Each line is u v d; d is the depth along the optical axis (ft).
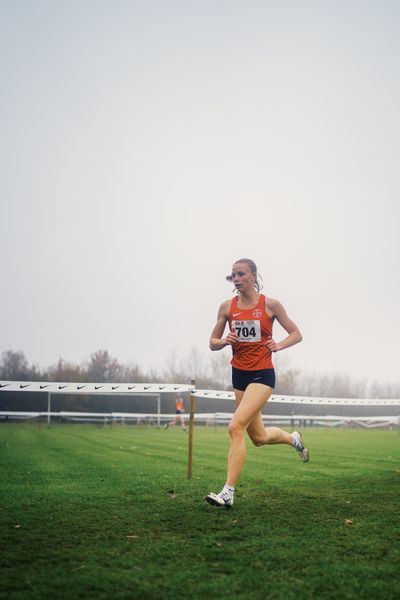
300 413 156.35
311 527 15.70
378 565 12.14
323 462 35.06
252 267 19.17
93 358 198.08
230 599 10.14
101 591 10.52
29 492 21.85
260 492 22.13
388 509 18.49
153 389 28.48
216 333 20.06
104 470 30.22
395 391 214.90
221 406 155.43
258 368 18.99
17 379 191.72
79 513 17.52
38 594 10.32
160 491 22.24
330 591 10.57
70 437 66.39
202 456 39.86
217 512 17.80
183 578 11.24
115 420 132.46
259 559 12.57
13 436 67.00
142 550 13.20
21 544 13.66
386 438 72.33
